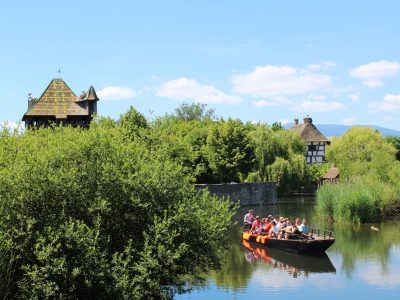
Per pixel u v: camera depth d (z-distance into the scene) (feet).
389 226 120.06
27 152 47.70
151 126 155.53
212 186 178.70
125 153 51.21
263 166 203.00
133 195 47.50
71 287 42.47
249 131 216.33
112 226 48.03
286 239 92.32
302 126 307.99
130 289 43.21
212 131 201.57
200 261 51.88
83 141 48.96
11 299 42.22
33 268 41.91
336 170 236.63
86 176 47.29
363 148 230.89
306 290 66.59
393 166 150.00
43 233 43.16
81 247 42.39
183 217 48.26
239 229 125.70
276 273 76.02
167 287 50.65
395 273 75.10
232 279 72.54
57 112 203.00
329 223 127.34
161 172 50.26
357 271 76.79
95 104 206.80
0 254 40.37
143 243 47.32
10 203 43.32
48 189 44.45
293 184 204.85
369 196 126.31
